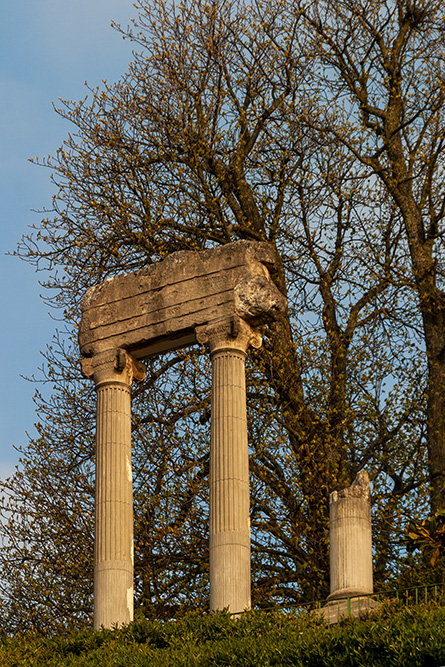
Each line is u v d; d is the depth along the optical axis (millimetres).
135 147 46062
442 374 44000
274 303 33938
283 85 46812
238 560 31281
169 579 40812
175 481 41469
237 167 45406
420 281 45062
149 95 46188
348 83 47719
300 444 42406
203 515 41000
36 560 42156
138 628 30516
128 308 35906
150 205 44844
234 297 33906
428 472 42969
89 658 29391
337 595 31688
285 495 41594
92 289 36875
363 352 44219
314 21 47250
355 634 26156
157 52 46562
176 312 34906
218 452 32469
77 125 46562
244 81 46781
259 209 46625
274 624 28875
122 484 34094
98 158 46031
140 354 36000
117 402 35094
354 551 32344
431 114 46562
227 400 32938
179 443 42438
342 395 42906
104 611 32469
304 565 39469
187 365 43469
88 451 43719
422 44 48031
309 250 45844
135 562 40875
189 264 35219
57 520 42594
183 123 45438
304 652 26250
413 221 46281
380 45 47844
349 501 33000
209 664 26984
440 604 28016
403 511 41156
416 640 24844
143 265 44844
